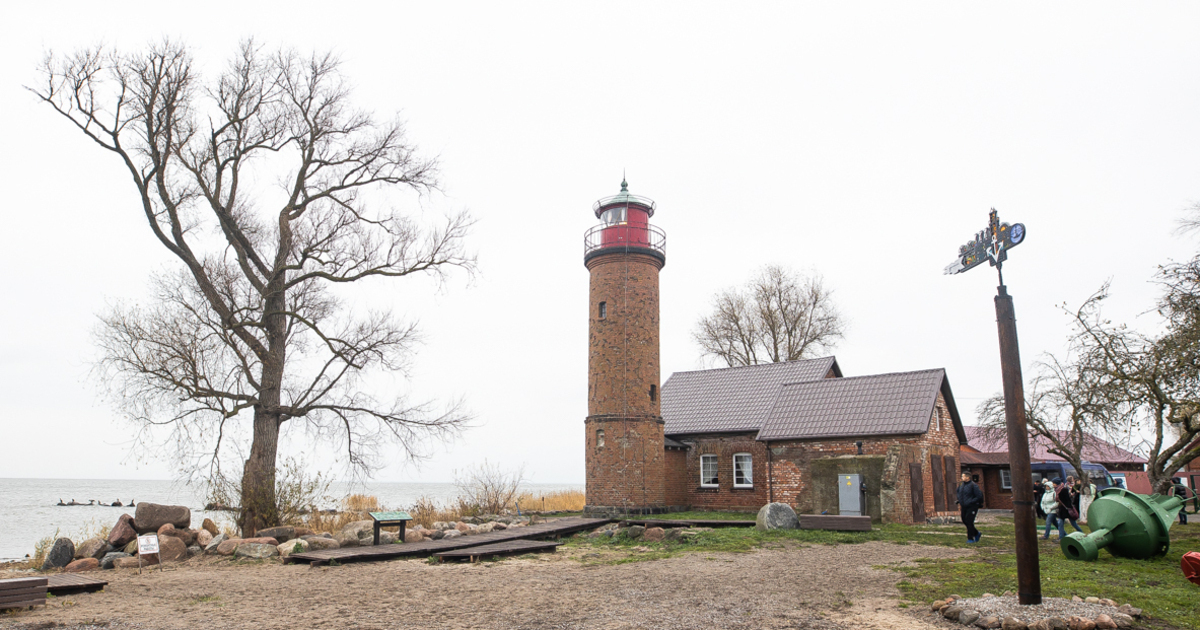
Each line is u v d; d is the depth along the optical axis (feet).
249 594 36.88
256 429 66.18
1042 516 80.33
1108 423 67.51
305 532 59.67
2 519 134.62
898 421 80.84
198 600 35.24
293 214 71.51
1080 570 39.78
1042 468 114.62
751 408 99.66
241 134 68.80
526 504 108.88
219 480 61.41
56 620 30.42
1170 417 61.72
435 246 72.08
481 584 39.70
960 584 36.52
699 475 98.68
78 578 39.63
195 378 60.75
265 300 68.95
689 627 28.68
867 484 76.59
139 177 64.39
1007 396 30.25
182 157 65.51
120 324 59.88
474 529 65.87
